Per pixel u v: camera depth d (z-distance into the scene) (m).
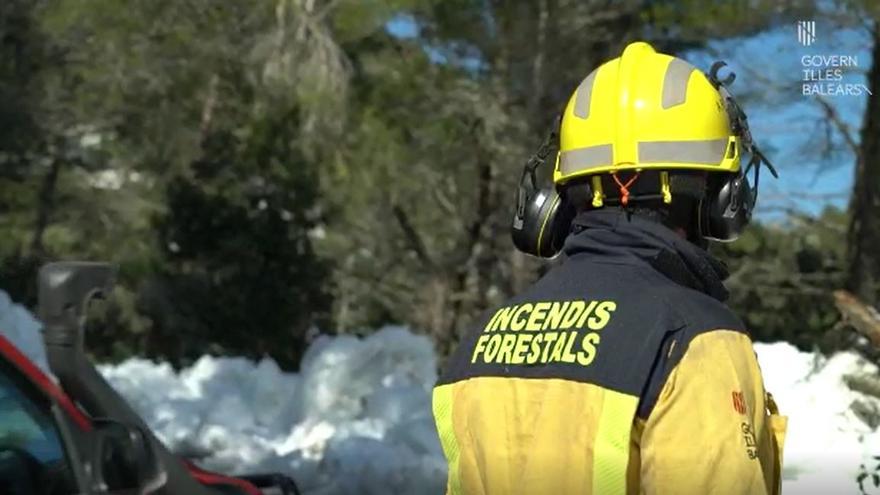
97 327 19.22
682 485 1.87
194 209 17.50
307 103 16.02
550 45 15.27
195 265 17.67
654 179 2.13
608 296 2.05
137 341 19.22
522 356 2.09
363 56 16.55
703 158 2.13
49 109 18.20
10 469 3.08
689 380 1.92
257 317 17.45
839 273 18.78
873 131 16.50
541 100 15.80
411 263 21.17
